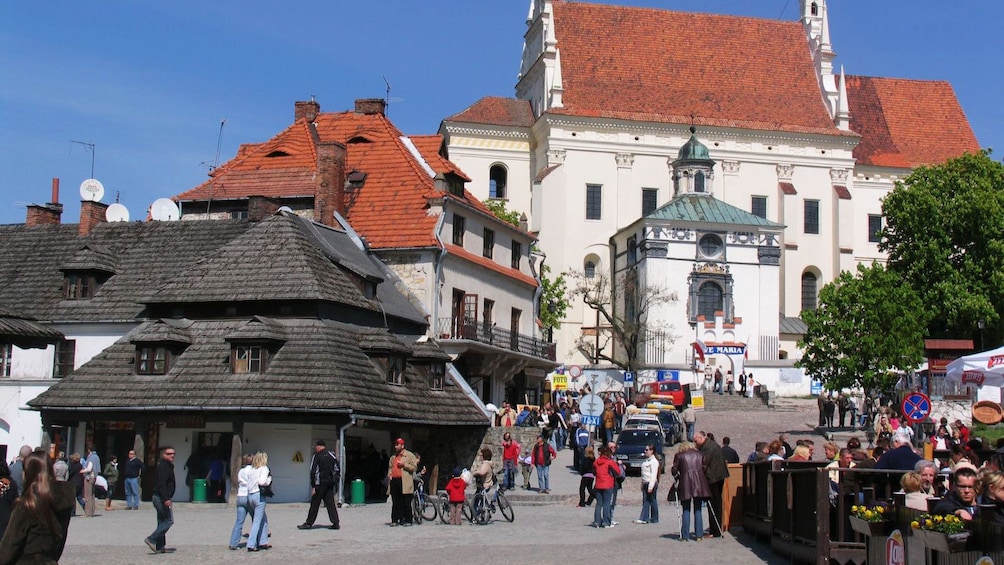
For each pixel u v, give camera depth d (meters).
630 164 106.81
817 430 63.38
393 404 42.28
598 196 106.25
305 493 41.03
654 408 60.84
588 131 106.44
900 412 63.06
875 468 24.94
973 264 84.88
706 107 111.06
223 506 39.59
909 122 119.88
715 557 25.14
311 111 68.12
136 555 26.03
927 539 17.08
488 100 112.31
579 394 75.38
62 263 53.44
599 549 26.72
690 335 95.25
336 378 40.22
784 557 24.89
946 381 66.50
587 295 91.69
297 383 40.16
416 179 59.97
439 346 50.66
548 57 108.00
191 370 41.78
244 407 39.28
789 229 108.38
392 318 51.19
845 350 63.12
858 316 63.44
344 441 40.47
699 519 28.38
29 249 55.62
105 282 52.12
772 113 112.25
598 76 110.56
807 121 112.56
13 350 51.06
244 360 41.31
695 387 81.75
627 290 98.12
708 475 29.30
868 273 67.25
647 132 107.50
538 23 112.56
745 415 72.19
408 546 27.72
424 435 46.12
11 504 18.48
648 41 114.06
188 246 53.59
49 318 50.53
